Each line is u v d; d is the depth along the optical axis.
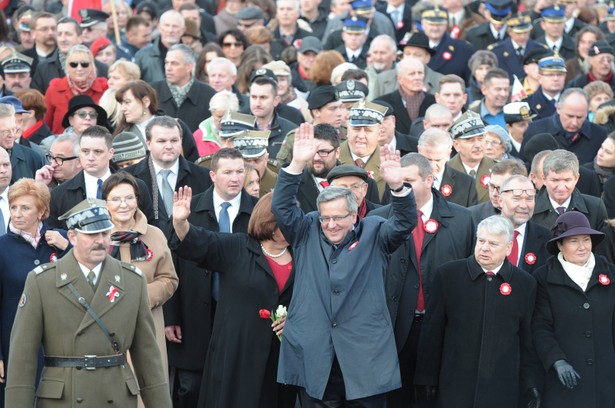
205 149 43.69
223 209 36.00
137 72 47.22
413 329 34.38
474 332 33.16
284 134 44.00
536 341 33.41
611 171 42.09
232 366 33.25
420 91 49.06
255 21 60.66
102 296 29.58
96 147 36.88
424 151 38.97
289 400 34.06
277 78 48.44
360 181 33.34
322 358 30.81
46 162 41.06
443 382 33.34
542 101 51.19
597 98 50.66
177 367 35.97
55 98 48.22
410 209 30.92
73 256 29.80
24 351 29.19
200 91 47.75
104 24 56.44
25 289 29.58
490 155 43.03
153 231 34.22
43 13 54.66
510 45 58.34
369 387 30.61
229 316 33.38
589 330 33.59
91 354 29.36
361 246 31.33
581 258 33.72
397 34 65.06
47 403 29.25
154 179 37.41
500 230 32.72
